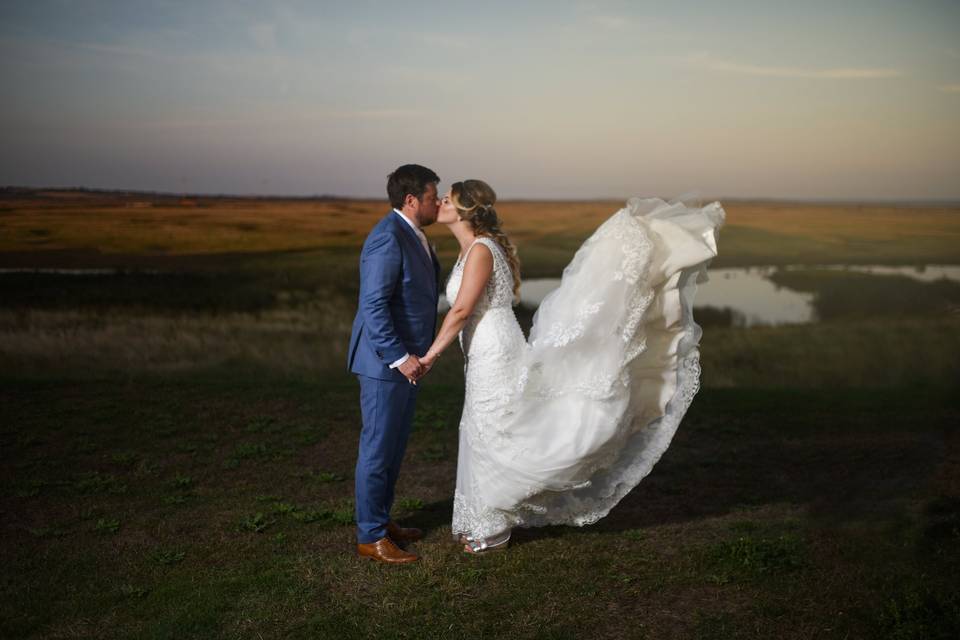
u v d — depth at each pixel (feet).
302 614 11.56
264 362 44.68
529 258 133.80
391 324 12.92
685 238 13.17
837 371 42.63
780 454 21.09
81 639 10.96
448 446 22.95
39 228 111.86
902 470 12.25
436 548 14.28
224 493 18.38
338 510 16.74
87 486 18.66
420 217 13.65
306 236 163.32
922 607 10.25
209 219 161.68
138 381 32.40
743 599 11.53
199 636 10.93
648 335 13.66
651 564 13.09
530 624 11.02
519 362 13.20
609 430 12.80
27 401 28.12
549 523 14.34
